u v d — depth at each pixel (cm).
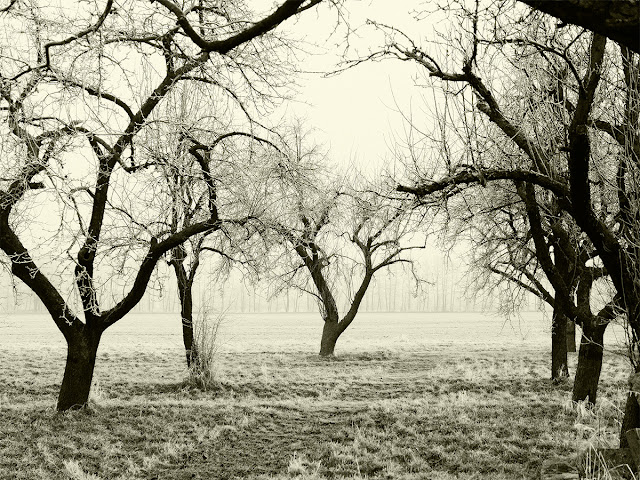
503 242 1744
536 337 5138
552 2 468
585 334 1523
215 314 2147
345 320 3197
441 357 3114
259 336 5612
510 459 1194
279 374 2461
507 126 1133
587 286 1524
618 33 466
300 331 6719
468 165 1145
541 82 1110
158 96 1510
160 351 3303
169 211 1678
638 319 874
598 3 454
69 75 1345
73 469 1173
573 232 1459
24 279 1485
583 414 1438
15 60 1352
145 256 1577
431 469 1188
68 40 998
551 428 1380
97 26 877
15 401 1797
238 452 1341
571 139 839
